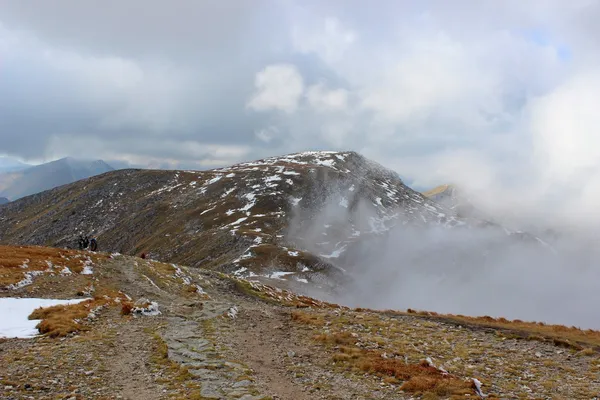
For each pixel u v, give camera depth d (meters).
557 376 21.09
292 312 36.88
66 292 35.84
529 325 37.34
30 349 20.19
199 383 16.66
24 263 43.53
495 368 22.09
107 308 32.16
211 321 30.42
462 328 32.66
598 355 25.31
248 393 15.82
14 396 13.93
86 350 20.52
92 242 66.94
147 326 27.09
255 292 55.31
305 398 16.27
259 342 25.36
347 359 22.31
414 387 17.89
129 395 15.05
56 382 15.73
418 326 32.75
